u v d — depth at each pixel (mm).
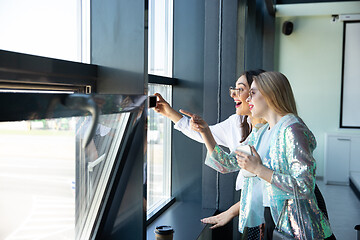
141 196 1601
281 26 8008
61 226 1385
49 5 1473
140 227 1606
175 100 3250
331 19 7824
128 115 1553
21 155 1162
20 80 1205
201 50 3201
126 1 1584
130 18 1583
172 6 3215
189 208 3100
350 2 7219
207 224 2703
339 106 7938
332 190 7000
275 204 1944
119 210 1622
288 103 1999
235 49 3002
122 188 1613
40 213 1274
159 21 2990
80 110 1213
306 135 1864
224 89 3033
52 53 1497
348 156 7449
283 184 1839
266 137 2090
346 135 7430
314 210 1908
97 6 1619
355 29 7801
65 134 1323
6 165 1119
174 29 3234
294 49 8000
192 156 3250
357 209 5727
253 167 1894
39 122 1205
